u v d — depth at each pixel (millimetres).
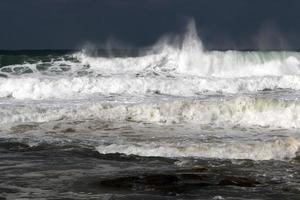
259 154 17781
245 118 23953
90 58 38344
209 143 19016
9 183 14570
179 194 13500
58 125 23344
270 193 13547
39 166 16516
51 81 30938
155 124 23578
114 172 15695
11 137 21172
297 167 16312
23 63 37688
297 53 39344
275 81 33375
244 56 39031
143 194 13539
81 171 15859
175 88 31297
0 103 27594
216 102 24750
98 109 25031
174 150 18188
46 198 13180
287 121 23344
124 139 20375
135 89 31109
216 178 14922
